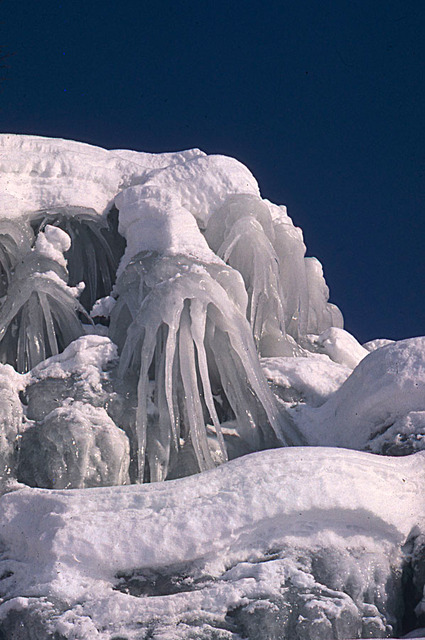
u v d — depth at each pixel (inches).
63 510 219.8
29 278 320.5
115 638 196.2
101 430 275.4
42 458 277.1
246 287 352.5
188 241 323.0
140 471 277.3
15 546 227.9
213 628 197.2
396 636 214.4
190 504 215.6
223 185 367.9
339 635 202.7
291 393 320.2
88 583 207.9
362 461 228.2
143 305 297.7
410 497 227.6
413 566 223.3
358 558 216.7
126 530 211.3
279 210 395.5
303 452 228.4
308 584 206.5
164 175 372.5
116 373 298.8
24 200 362.6
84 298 374.3
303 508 214.5
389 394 275.1
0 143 374.0
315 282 407.5
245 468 224.4
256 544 214.1
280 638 199.0
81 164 376.8
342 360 374.0
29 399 292.7
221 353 306.3
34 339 318.3
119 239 374.0
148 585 207.5
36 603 204.4
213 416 286.5
